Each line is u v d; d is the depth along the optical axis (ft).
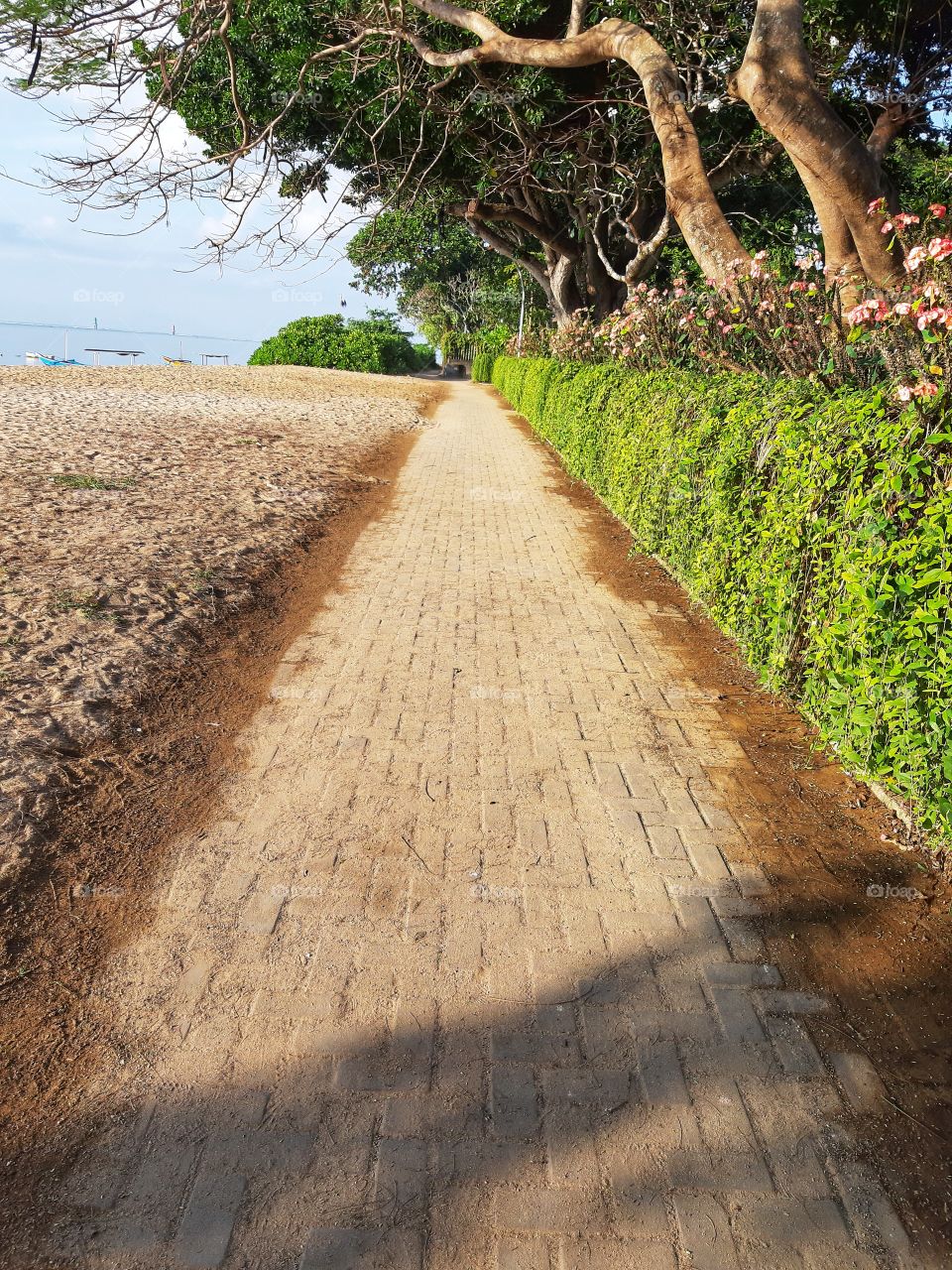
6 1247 6.56
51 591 19.62
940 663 10.71
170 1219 6.82
